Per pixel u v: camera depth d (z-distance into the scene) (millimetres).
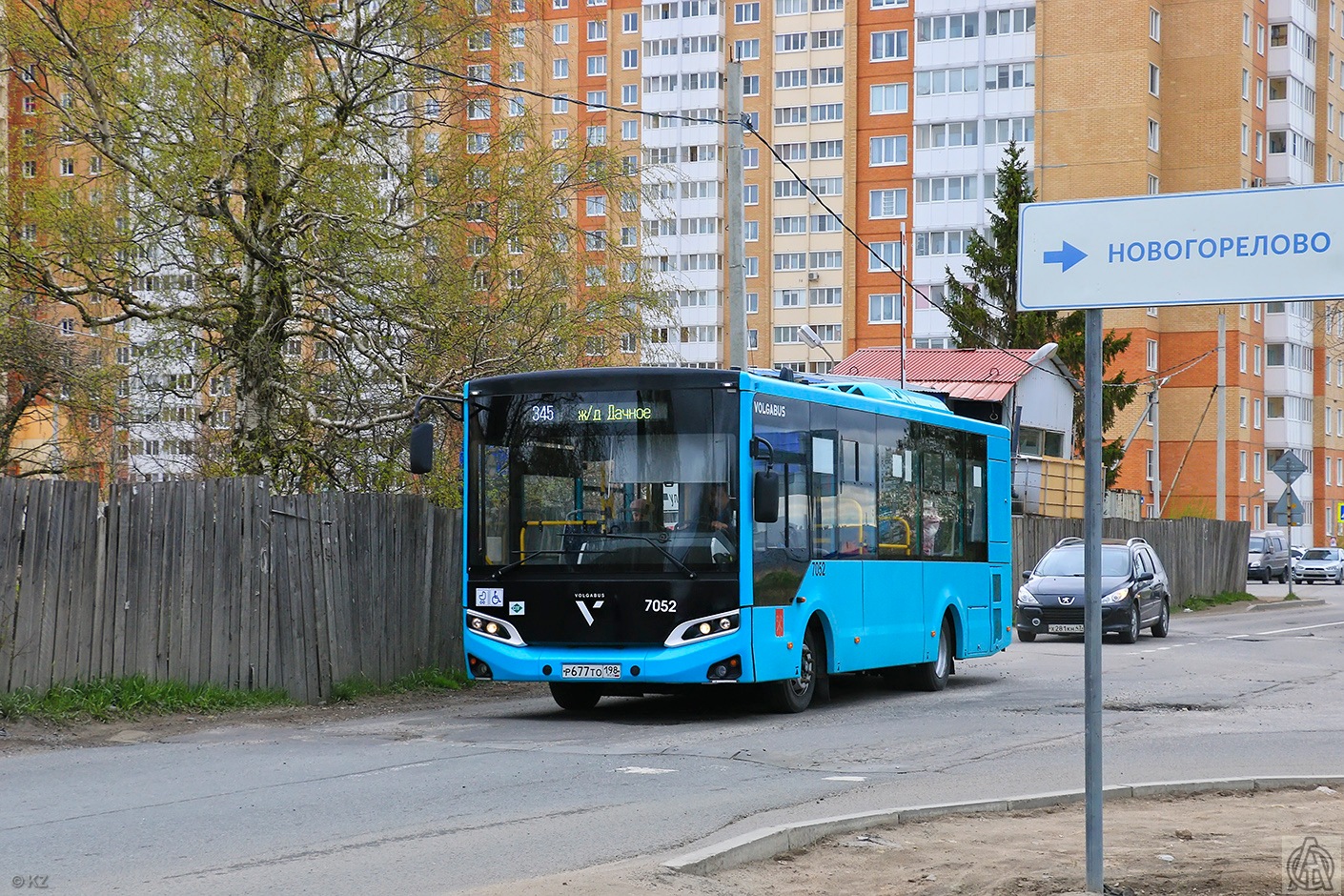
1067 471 51188
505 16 22797
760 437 15680
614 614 15367
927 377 50562
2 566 13922
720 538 15266
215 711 15406
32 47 20172
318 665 16781
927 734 14742
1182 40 80562
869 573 18047
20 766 12016
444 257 20969
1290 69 84625
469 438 16078
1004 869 8148
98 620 14789
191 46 20125
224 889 7617
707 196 92625
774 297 91562
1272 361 87625
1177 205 6828
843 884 7855
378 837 9078
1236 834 9219
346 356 21891
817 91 90938
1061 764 12602
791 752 13266
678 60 93062
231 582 15953
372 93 21328
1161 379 62750
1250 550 69250
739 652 15164
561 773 11805
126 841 8906
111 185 20031
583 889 7383
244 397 21609
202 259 20547
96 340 23000
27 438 26953
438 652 18969
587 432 15703
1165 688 19828
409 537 18438
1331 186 6562
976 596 21312
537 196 21547
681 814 9938
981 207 81312
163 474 23656
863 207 85625
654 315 22703
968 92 81500
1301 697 18656
